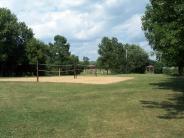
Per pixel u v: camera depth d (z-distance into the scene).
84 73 62.94
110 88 25.55
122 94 21.48
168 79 37.19
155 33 24.42
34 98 19.55
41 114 14.35
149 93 22.19
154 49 28.17
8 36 75.06
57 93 22.02
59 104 17.20
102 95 20.92
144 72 75.38
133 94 21.55
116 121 13.19
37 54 75.44
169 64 28.03
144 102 18.09
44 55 76.94
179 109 15.98
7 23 74.44
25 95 20.95
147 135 11.16
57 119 13.38
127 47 76.50
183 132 11.55
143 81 33.91
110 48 72.31
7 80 36.28
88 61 83.62
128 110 15.54
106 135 11.11
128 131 11.65
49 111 15.09
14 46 75.12
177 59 25.08
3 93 21.98
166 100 19.02
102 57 72.12
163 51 24.05
